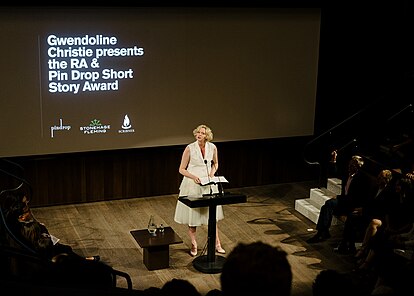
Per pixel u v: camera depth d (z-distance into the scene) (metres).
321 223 7.95
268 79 9.51
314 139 9.07
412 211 6.68
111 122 8.90
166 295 1.66
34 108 8.53
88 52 8.59
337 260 7.48
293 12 9.38
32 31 8.29
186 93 9.16
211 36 9.08
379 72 9.80
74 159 8.98
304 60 9.61
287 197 9.62
